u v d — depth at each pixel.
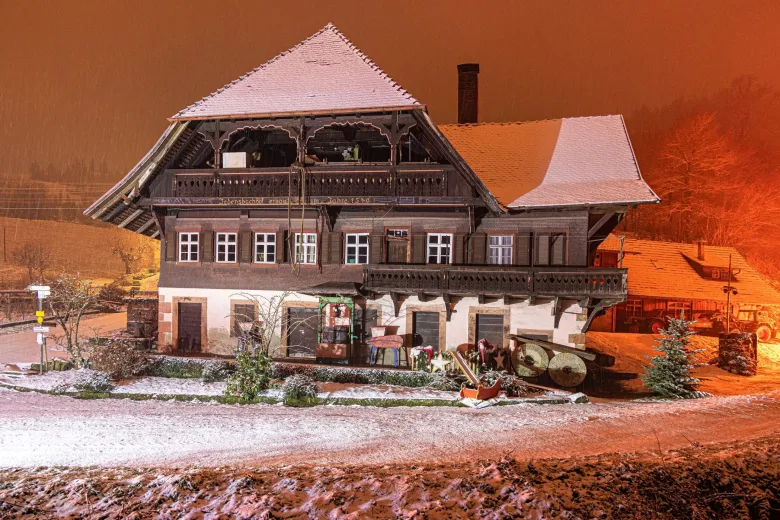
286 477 10.41
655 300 39.44
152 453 14.19
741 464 10.95
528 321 23.80
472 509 8.62
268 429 16.45
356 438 15.43
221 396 20.28
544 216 24.14
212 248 26.34
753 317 40.28
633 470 10.27
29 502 9.47
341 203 24.22
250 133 27.67
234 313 26.03
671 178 63.69
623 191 22.86
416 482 9.62
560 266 23.41
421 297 24.47
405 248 25.19
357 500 9.02
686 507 9.29
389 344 23.97
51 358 26.11
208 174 25.23
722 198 64.12
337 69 25.05
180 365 23.14
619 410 18.34
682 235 62.34
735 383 27.31
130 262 91.62
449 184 23.58
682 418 16.70
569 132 27.20
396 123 23.69
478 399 19.67
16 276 76.44
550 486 9.41
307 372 22.64
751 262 58.19
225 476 10.48
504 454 13.14
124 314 42.38
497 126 28.58
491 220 24.59
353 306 24.78
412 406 19.69
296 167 24.30
